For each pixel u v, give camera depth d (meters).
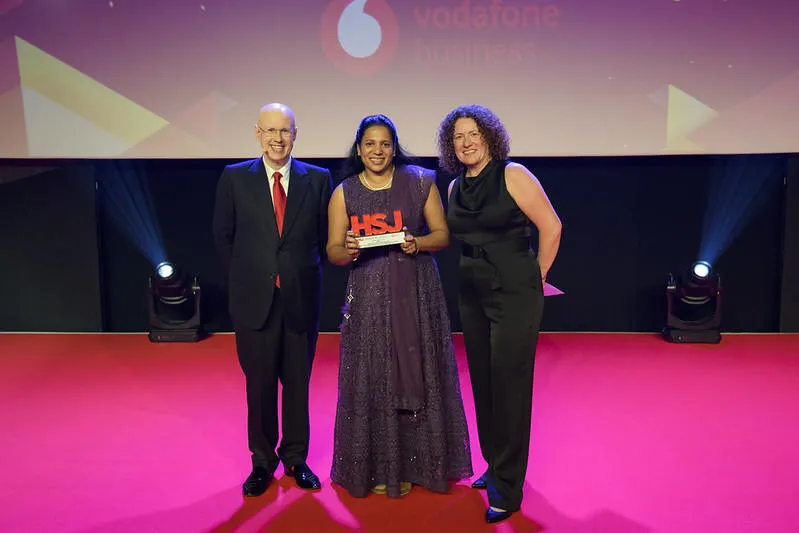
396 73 4.62
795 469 2.68
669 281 4.87
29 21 4.61
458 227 2.24
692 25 4.50
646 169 5.01
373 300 2.37
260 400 2.50
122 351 4.70
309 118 4.67
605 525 2.23
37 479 2.64
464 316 2.33
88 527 2.25
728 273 5.09
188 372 4.17
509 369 2.21
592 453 2.85
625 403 3.51
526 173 2.13
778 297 5.07
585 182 5.04
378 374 2.39
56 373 4.16
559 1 4.52
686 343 4.80
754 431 3.10
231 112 4.66
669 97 4.57
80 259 5.18
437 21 4.57
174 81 4.64
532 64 4.58
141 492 2.52
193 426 3.23
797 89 4.51
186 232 5.18
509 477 2.26
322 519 2.28
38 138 4.71
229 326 5.27
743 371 4.10
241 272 2.46
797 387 3.77
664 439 3.01
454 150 2.25
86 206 5.12
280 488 2.53
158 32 4.61
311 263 2.51
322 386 3.87
